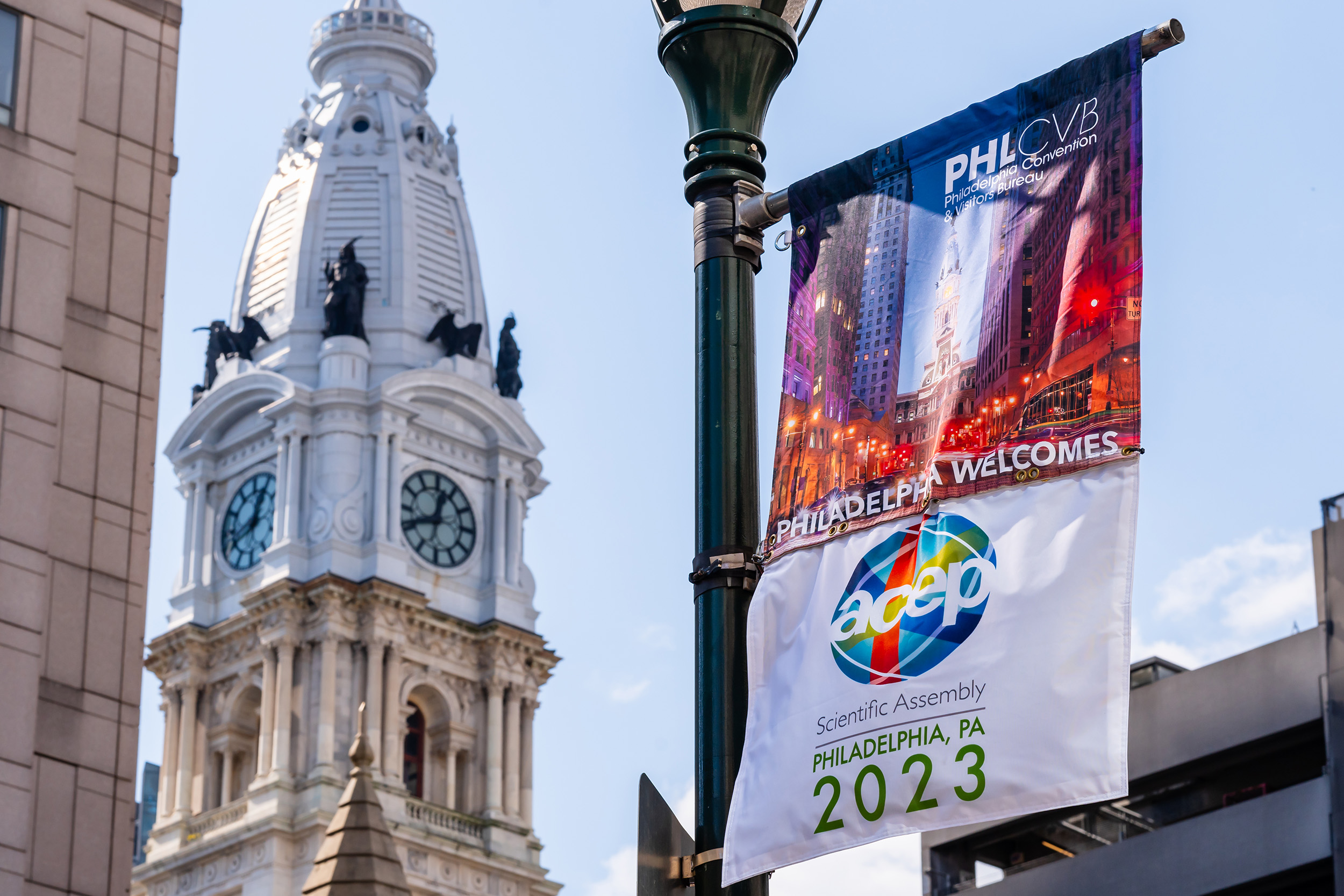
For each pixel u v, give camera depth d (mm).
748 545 34594
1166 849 125000
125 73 87438
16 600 75375
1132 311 33562
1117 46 34938
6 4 83500
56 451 78875
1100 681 32219
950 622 33500
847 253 37031
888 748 33125
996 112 36219
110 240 83938
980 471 34219
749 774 34094
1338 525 122312
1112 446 33250
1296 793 119812
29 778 73562
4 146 81312
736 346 35531
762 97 37344
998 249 35344
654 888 32656
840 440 35875
